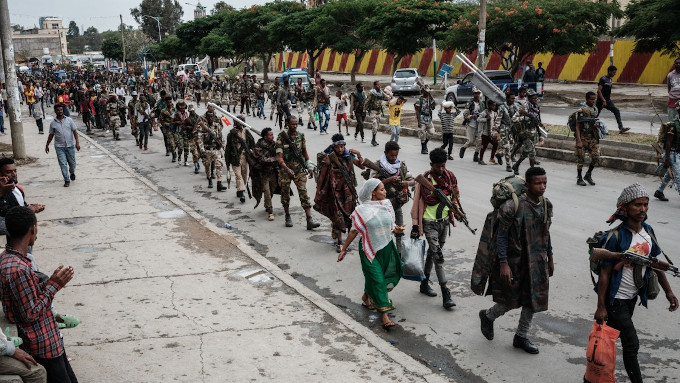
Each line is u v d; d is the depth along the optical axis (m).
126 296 6.93
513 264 5.43
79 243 9.09
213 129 13.20
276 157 10.12
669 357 5.52
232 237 9.35
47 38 166.00
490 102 14.62
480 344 5.90
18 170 15.62
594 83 37.56
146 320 6.27
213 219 10.91
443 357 5.67
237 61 66.25
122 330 6.02
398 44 38.91
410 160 15.71
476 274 5.61
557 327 6.21
